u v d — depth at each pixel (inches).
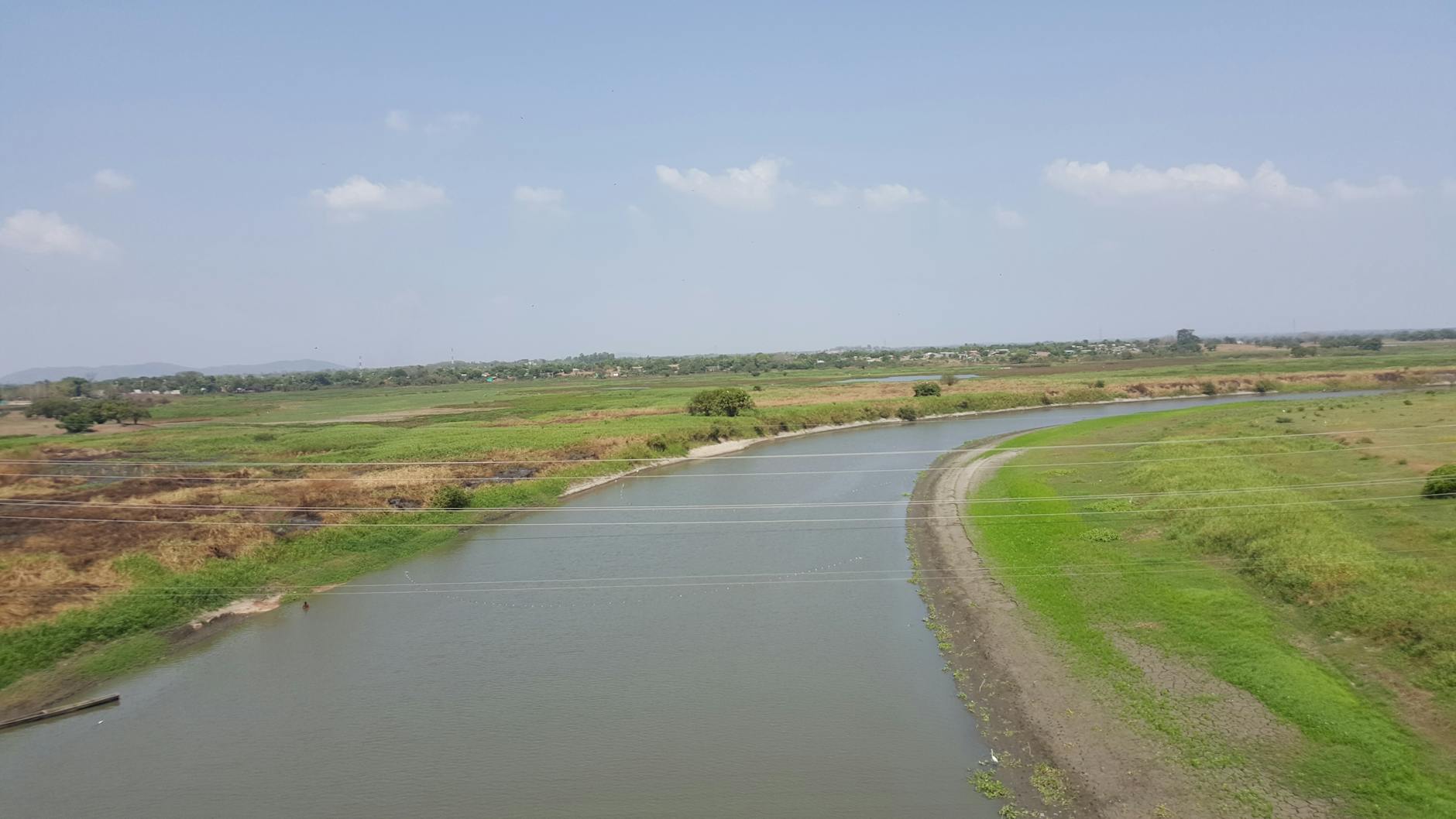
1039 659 932.6
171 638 1104.8
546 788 711.1
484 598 1235.9
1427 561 1028.5
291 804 705.0
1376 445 1905.8
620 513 1770.4
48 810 705.6
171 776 757.3
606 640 1058.7
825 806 666.8
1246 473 1610.5
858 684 906.1
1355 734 689.6
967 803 668.7
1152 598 1047.6
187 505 1509.6
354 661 1014.4
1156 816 632.4
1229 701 781.9
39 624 1048.8
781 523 1638.8
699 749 770.8
